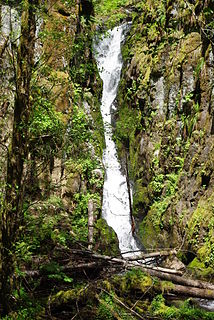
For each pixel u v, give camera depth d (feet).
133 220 40.47
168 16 44.80
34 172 23.35
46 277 23.35
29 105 19.20
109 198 45.24
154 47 47.83
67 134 32.19
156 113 44.39
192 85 39.11
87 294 22.04
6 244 18.19
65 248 26.50
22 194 18.72
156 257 29.60
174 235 35.96
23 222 20.26
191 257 32.45
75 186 36.27
